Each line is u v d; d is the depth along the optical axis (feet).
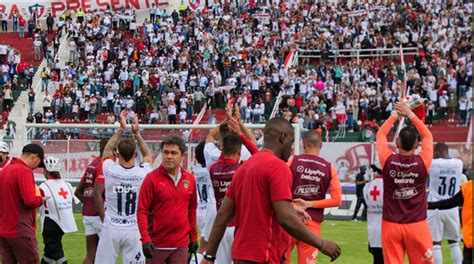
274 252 21.15
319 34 170.40
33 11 181.47
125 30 178.50
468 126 128.47
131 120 141.28
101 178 34.47
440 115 134.82
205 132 75.66
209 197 35.91
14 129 127.95
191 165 73.41
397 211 31.01
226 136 32.22
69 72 156.66
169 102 140.36
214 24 177.37
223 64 156.87
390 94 138.00
